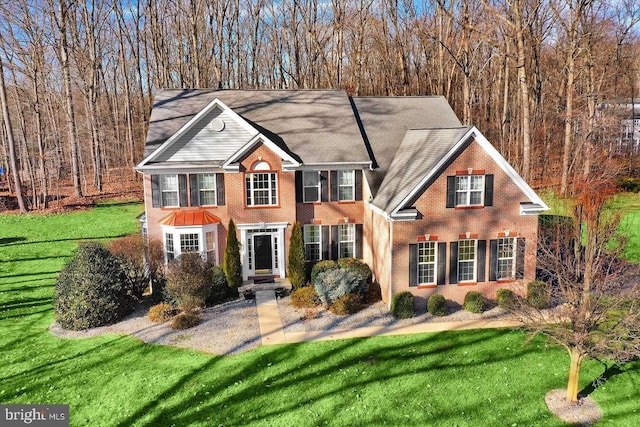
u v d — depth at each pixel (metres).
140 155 57.25
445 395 13.90
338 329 18.45
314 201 24.12
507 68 44.22
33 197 42.53
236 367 15.64
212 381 14.82
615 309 13.66
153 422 12.89
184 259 20.36
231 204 23.28
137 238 22.30
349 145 24.61
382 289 21.47
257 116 26.11
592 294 13.21
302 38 56.62
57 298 18.92
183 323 18.72
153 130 24.16
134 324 19.30
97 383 14.80
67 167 60.09
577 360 13.17
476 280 20.42
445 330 18.12
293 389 14.32
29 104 50.66
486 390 14.12
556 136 49.31
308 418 12.95
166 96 26.89
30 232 34.25
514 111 52.16
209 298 21.34
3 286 23.62
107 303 19.06
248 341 17.53
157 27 52.66
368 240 23.80
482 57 53.72
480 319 19.08
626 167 42.75
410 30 51.56
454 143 19.38
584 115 37.03
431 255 20.25
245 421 12.87
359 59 49.62
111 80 69.56
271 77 63.66
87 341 17.77
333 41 52.94
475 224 20.03
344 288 20.42
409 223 19.62
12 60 47.09
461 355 16.17
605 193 22.91
